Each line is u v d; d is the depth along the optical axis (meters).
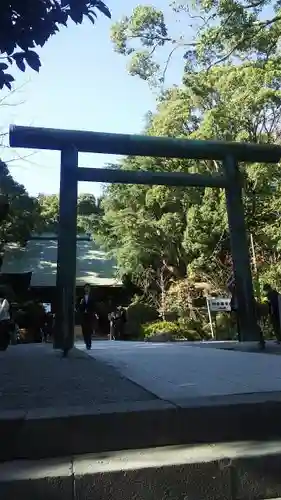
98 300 30.05
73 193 11.41
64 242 11.02
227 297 22.08
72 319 10.53
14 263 30.64
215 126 20.98
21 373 6.29
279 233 22.34
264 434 3.94
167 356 8.90
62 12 4.35
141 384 5.27
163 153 12.36
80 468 3.30
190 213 24.17
